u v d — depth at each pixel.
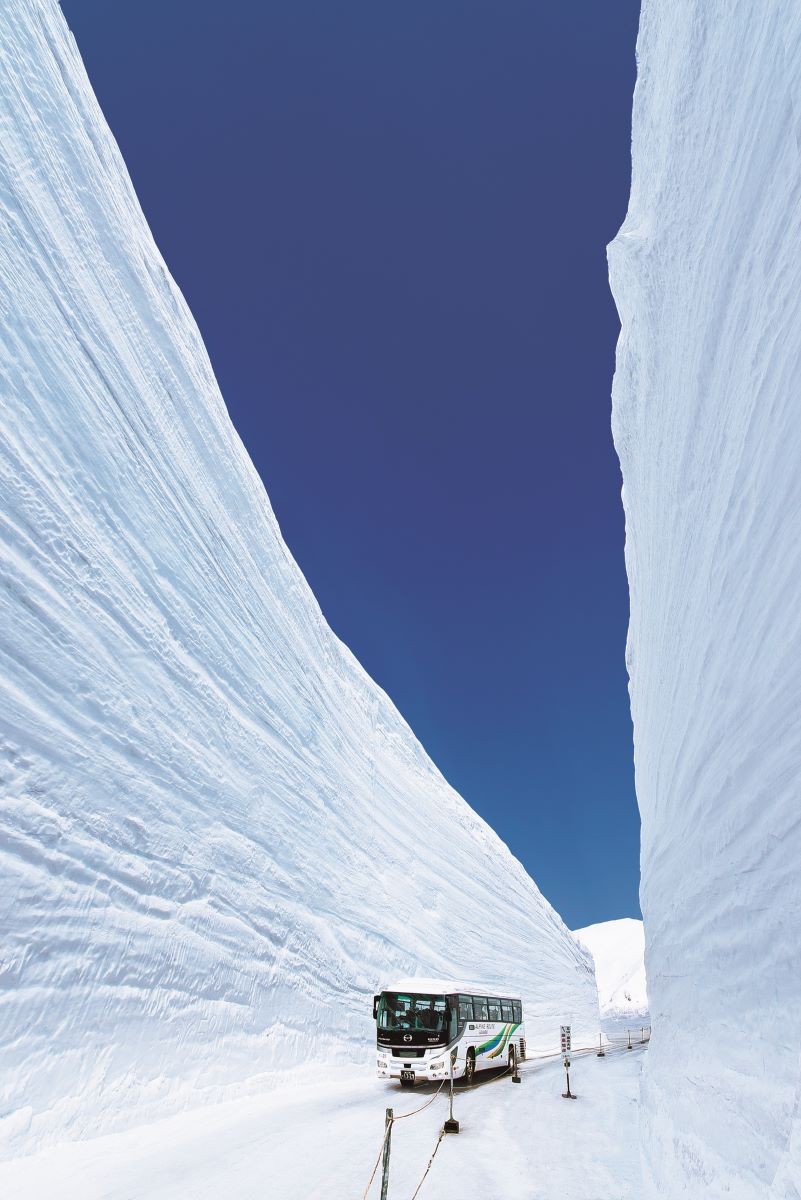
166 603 15.82
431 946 25.91
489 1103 12.27
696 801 7.61
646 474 12.60
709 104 8.87
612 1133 9.53
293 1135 9.38
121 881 11.48
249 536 22.22
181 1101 10.93
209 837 14.96
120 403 15.66
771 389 5.76
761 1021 4.59
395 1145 8.76
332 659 29.55
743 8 7.54
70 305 14.41
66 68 16.50
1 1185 6.86
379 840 26.77
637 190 14.53
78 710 11.66
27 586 11.19
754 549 5.95
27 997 8.81
